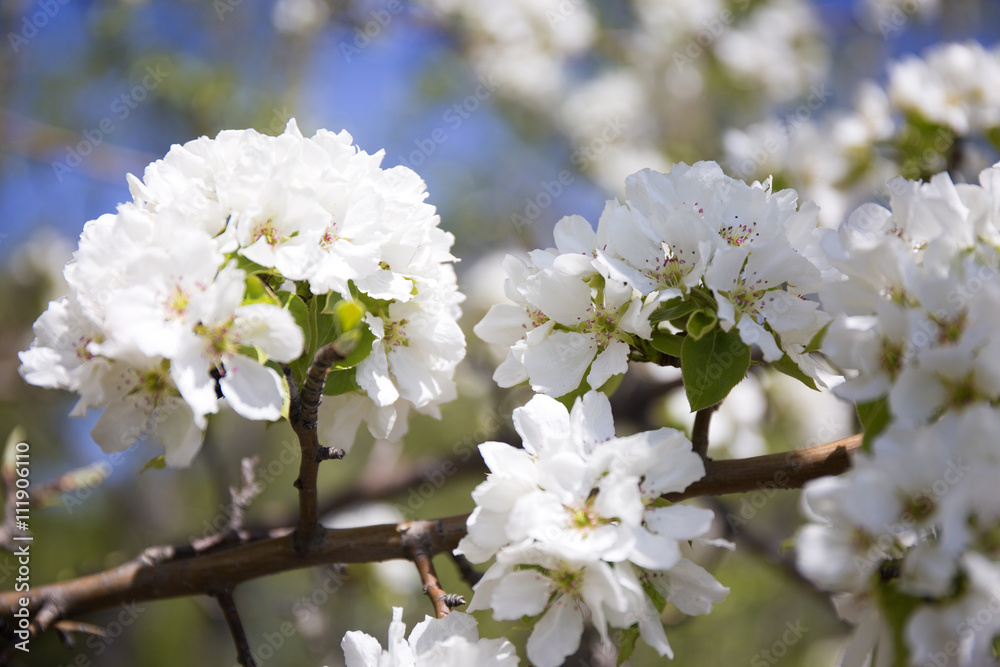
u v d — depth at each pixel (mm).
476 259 1293
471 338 919
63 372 482
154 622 1182
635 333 494
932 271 462
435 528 516
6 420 1117
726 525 720
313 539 516
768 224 498
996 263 466
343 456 492
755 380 790
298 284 496
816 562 462
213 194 492
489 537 471
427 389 516
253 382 470
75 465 1162
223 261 475
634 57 1194
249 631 1173
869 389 464
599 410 487
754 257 488
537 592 471
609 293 491
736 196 500
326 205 497
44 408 1145
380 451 883
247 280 475
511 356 511
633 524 462
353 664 488
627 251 494
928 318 460
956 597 452
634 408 774
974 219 472
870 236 475
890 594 460
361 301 506
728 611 1168
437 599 494
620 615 467
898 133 704
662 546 463
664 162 1129
